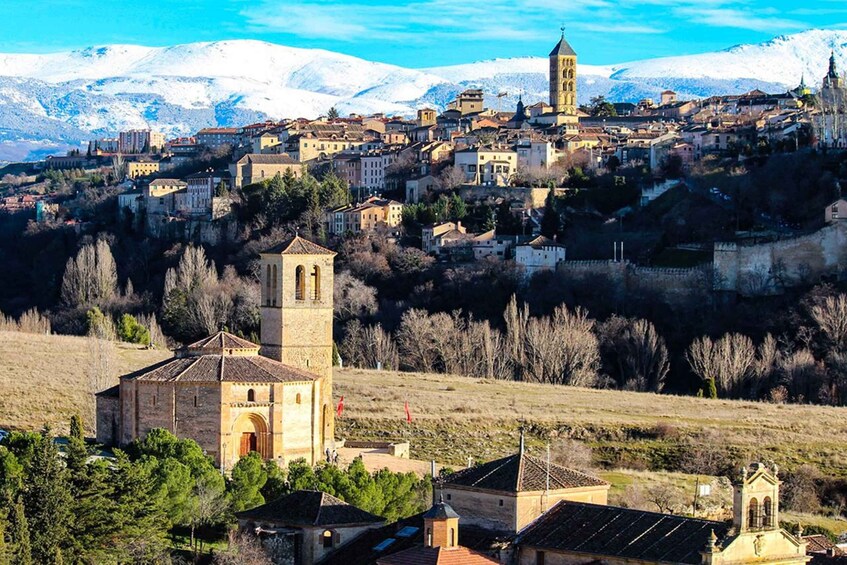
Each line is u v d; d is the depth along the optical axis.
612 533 156.00
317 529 176.00
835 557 166.12
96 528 179.25
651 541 152.25
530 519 163.38
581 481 168.50
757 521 148.38
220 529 197.62
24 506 174.88
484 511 165.00
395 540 170.25
